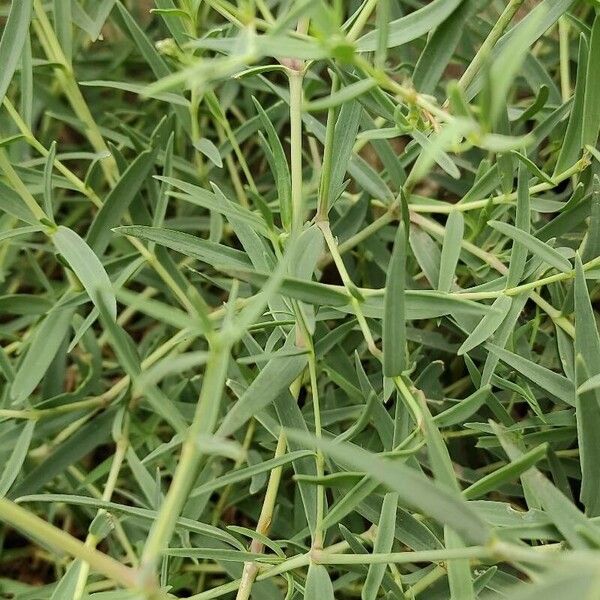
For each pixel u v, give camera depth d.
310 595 0.25
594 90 0.27
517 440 0.28
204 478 0.32
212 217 0.35
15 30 0.28
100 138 0.36
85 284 0.28
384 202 0.32
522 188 0.28
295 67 0.28
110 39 0.43
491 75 0.20
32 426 0.32
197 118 0.35
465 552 0.21
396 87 0.23
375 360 0.34
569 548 0.24
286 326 0.28
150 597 0.21
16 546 0.39
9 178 0.30
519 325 0.32
